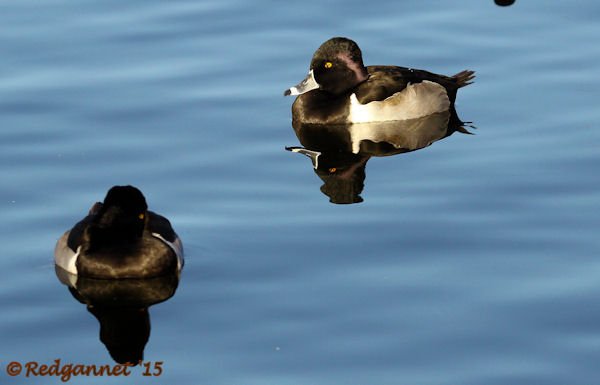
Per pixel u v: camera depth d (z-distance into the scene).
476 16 20.17
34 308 12.27
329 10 20.42
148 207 14.44
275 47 19.22
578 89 17.66
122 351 11.42
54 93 17.47
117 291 12.65
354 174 15.60
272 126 16.98
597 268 12.80
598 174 14.99
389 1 20.64
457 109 17.52
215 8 20.34
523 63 18.61
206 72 18.36
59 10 20.12
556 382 10.88
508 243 13.42
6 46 18.88
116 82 17.91
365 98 18.00
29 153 15.72
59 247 13.24
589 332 11.62
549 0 20.55
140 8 20.28
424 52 19.25
